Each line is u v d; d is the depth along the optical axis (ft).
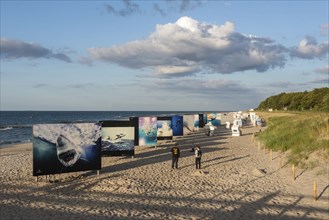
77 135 67.26
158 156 95.35
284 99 465.47
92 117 570.87
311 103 339.77
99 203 49.88
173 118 145.79
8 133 237.25
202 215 44.19
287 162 77.36
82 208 47.37
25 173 73.41
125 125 89.71
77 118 531.09
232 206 47.96
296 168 70.44
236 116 323.78
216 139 141.28
